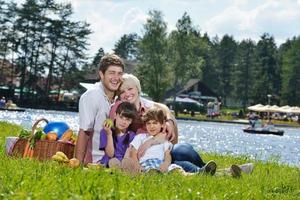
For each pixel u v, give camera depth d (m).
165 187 6.61
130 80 9.62
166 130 9.56
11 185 5.66
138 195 5.60
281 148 37.69
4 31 97.44
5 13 97.06
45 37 98.38
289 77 136.25
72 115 72.50
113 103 9.45
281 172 12.12
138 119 9.36
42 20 98.00
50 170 7.22
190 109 108.81
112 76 9.41
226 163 14.22
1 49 97.44
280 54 160.50
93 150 9.39
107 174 7.39
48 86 98.31
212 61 166.75
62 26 98.44
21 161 8.23
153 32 93.00
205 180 7.99
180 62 96.88
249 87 153.25
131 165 8.81
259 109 112.81
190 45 97.19
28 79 97.62
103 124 9.21
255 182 9.16
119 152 9.33
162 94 94.62
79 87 100.75
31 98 97.19
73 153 9.48
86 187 5.79
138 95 9.71
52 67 98.62
